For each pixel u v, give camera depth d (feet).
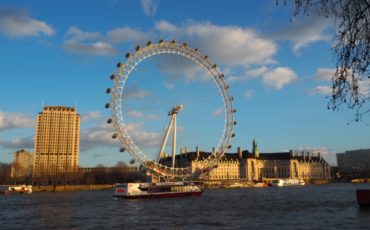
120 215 256.11
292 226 190.29
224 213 257.34
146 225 204.74
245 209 284.41
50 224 214.48
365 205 270.46
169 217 239.30
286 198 410.72
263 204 329.31
